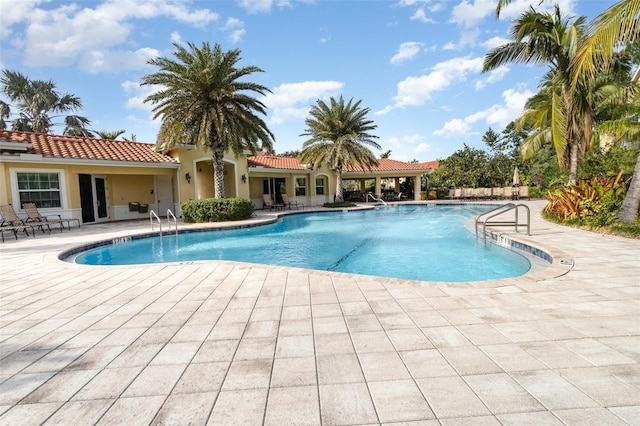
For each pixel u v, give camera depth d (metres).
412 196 30.80
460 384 2.21
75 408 2.09
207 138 13.70
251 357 2.68
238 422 1.91
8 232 11.72
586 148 12.41
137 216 17.28
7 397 2.23
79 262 8.21
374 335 3.01
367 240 11.01
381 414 1.94
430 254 8.66
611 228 8.19
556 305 3.59
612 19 6.79
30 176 12.52
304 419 1.92
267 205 22.53
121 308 3.96
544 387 2.15
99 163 13.65
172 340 3.05
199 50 13.31
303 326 3.27
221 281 5.01
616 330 2.95
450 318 3.34
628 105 12.70
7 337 3.19
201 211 13.88
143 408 2.07
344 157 21.38
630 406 1.93
